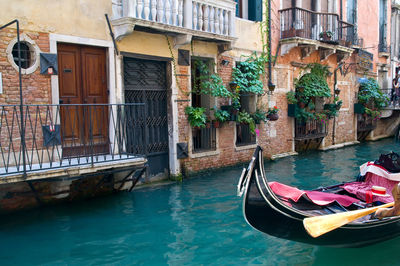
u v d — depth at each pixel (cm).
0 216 616
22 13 616
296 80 1238
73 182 695
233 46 942
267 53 1114
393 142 1658
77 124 699
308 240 481
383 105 1677
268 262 470
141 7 719
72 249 499
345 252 510
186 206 683
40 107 641
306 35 1233
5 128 604
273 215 451
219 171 973
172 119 860
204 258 478
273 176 930
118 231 563
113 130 741
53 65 646
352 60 1564
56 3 654
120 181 724
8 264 455
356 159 1191
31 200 656
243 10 1072
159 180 862
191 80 962
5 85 602
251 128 1005
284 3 1177
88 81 714
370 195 545
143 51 790
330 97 1426
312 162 1127
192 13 836
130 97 801
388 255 505
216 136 970
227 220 614
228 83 995
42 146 645
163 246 512
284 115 1201
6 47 602
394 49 1958
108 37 727
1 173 535
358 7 1576
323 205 506
